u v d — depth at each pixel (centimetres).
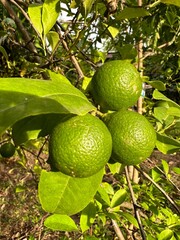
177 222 33
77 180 18
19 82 13
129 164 19
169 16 43
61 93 14
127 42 43
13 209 71
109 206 27
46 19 24
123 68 19
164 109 24
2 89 12
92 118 17
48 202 18
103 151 16
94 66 31
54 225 25
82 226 25
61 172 17
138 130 18
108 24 28
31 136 19
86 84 23
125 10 23
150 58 52
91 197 18
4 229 64
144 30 42
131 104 20
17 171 87
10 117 11
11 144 37
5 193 77
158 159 85
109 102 19
